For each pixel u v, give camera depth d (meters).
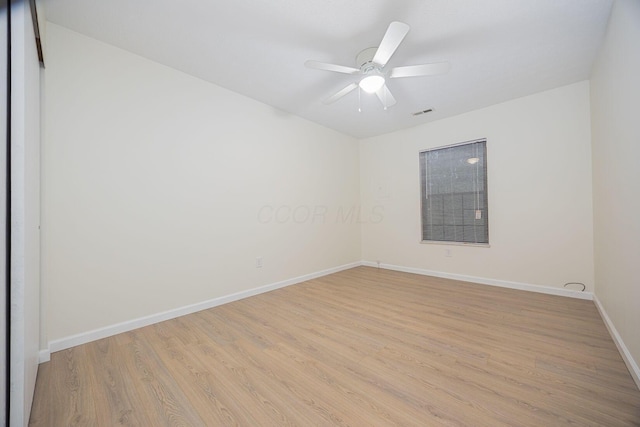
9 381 1.08
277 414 1.31
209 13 1.84
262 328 2.28
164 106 2.48
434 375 1.58
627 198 1.64
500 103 3.29
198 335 2.16
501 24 1.92
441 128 3.83
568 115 2.85
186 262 2.62
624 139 1.66
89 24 1.95
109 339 2.10
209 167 2.80
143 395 1.46
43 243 1.80
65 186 1.97
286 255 3.58
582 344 1.89
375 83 2.17
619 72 1.71
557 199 2.94
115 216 2.20
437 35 2.03
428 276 3.95
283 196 3.55
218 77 2.71
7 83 1.07
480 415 1.26
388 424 1.23
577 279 2.84
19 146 1.09
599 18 1.87
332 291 3.31
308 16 1.86
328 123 4.03
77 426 1.25
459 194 3.69
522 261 3.19
